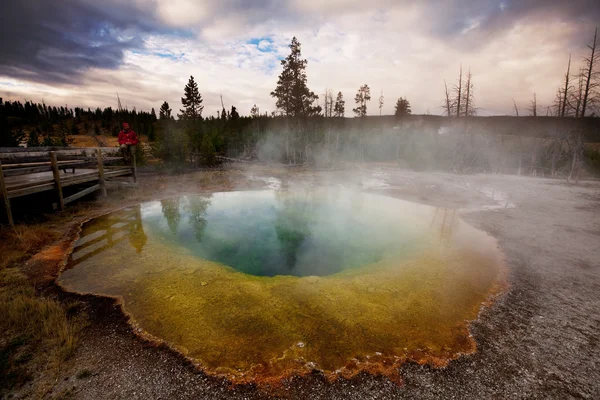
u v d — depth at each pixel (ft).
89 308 12.87
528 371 9.78
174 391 8.71
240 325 11.84
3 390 8.43
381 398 8.68
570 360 10.31
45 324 11.19
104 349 10.37
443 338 11.39
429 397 8.75
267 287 15.03
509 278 16.51
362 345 10.85
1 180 19.90
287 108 98.37
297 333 11.41
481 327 12.14
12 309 11.89
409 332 11.69
